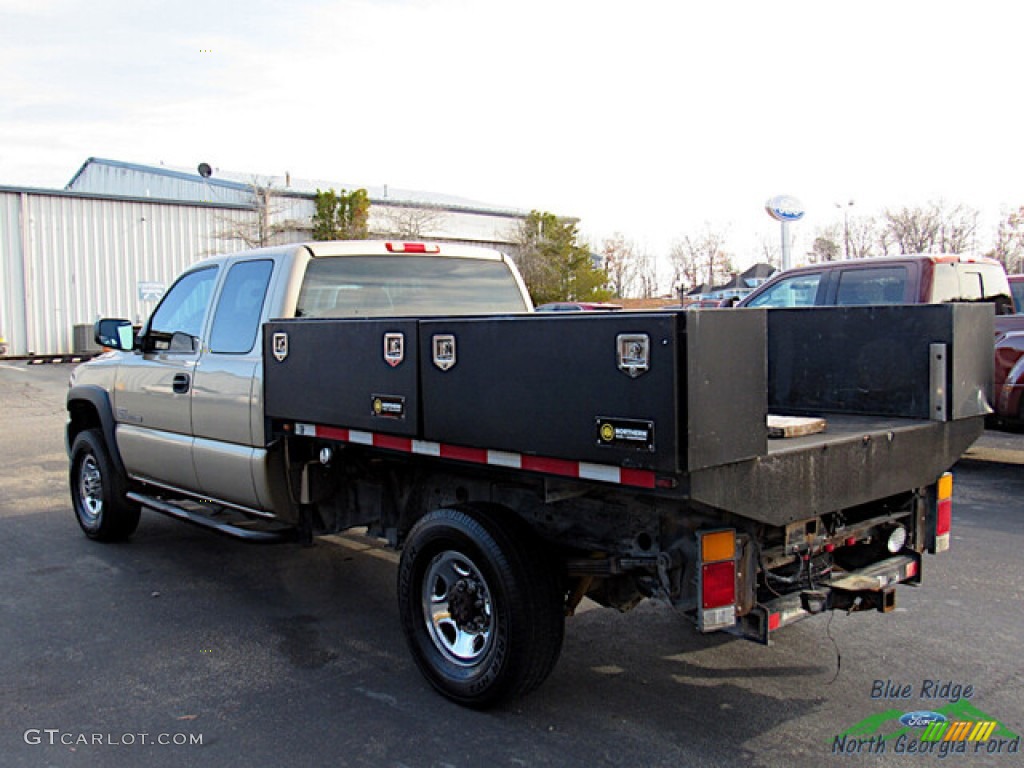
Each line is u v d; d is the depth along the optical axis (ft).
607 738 12.04
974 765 11.25
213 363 18.33
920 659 14.74
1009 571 19.53
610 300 152.87
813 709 12.92
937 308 13.96
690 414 9.57
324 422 14.89
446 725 12.50
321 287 17.69
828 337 15.57
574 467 10.85
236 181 145.48
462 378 12.21
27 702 13.37
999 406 28.58
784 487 10.95
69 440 24.40
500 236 152.87
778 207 70.13
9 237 100.94
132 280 109.60
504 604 12.25
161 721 12.69
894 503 13.97
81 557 21.76
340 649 15.58
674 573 11.43
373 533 16.84
